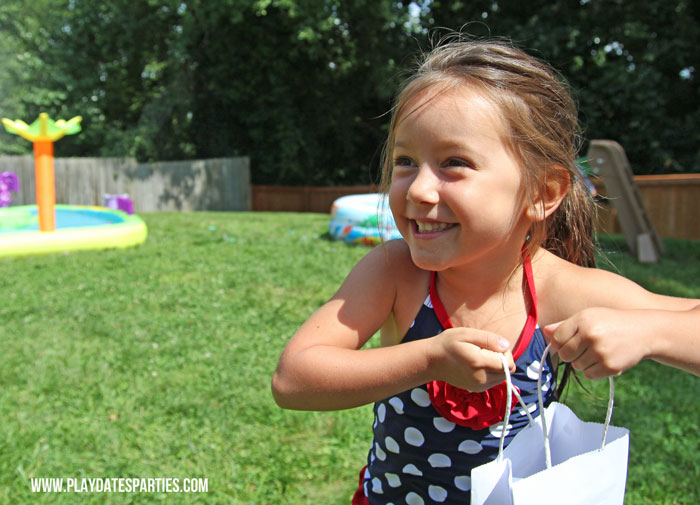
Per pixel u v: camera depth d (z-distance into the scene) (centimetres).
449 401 127
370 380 111
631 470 278
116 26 2052
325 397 115
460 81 111
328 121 2112
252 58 1995
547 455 110
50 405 357
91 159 1952
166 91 2053
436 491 136
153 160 2056
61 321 529
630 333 100
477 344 103
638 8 1614
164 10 2034
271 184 2205
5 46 2141
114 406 354
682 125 1619
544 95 119
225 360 430
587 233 149
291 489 272
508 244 122
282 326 513
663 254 941
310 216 1571
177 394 371
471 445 131
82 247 917
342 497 266
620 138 1689
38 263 802
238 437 318
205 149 2156
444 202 109
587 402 344
